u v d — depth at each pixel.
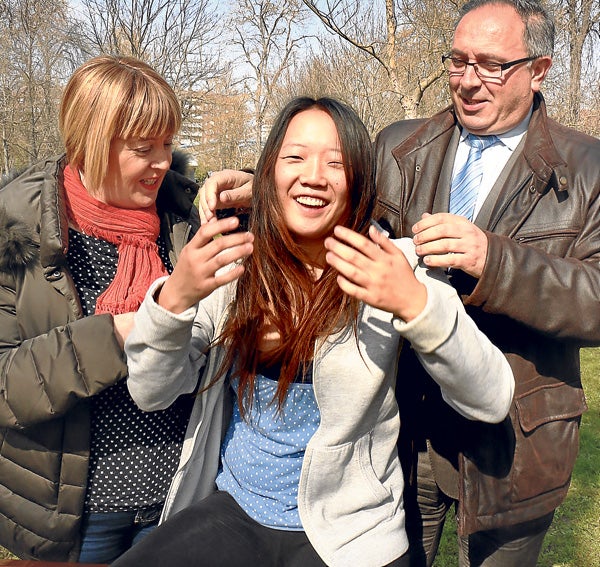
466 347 1.46
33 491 1.94
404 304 1.38
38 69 14.85
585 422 5.25
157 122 1.86
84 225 1.97
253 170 2.03
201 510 1.65
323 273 1.61
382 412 1.69
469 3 2.10
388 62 7.68
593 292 1.77
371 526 1.64
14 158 17.08
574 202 1.95
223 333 1.69
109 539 2.05
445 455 2.16
